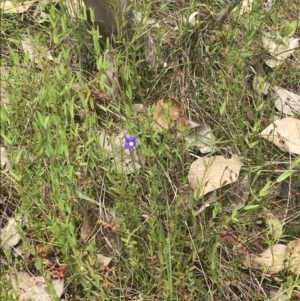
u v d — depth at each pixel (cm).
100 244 31
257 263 30
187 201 31
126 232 29
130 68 36
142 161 32
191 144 31
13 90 33
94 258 28
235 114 36
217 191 32
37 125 31
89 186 31
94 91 34
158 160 31
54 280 29
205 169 30
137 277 29
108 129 33
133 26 36
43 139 30
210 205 31
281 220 33
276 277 30
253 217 32
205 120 36
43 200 31
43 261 30
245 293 30
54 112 31
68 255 29
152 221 28
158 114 34
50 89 30
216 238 29
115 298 29
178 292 29
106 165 31
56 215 30
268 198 32
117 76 34
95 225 31
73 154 31
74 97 33
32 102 32
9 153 30
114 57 35
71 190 30
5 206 32
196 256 30
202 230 29
